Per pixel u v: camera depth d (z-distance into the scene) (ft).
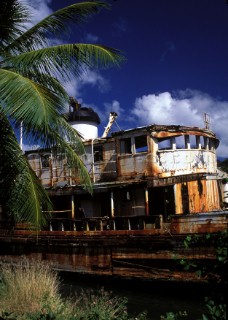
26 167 30.96
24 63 28.50
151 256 40.34
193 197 46.88
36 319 21.26
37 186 31.99
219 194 50.29
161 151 49.03
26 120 23.09
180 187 46.26
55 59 28.86
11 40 33.30
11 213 32.27
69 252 47.80
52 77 31.76
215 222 36.70
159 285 41.96
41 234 51.24
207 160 53.06
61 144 29.53
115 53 29.35
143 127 49.14
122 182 47.83
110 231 44.65
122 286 43.98
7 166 30.07
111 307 26.13
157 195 51.01
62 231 49.34
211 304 12.00
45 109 22.76
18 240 52.90
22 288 27.81
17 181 30.32
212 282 11.82
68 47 28.60
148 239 40.75
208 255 35.70
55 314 22.00
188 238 12.71
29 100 23.00
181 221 38.81
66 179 56.85
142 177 48.73
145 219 44.98
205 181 48.73
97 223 47.96
